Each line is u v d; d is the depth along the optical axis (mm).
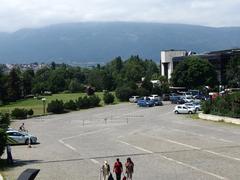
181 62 146000
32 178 11883
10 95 148000
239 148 45719
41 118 91688
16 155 44219
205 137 54500
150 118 82188
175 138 54125
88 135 59969
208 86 138625
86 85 183500
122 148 47125
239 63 138500
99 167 37094
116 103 127375
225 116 72750
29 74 192000
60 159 41281
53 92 172000
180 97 120562
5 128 42344
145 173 34156
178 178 32312
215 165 37062
